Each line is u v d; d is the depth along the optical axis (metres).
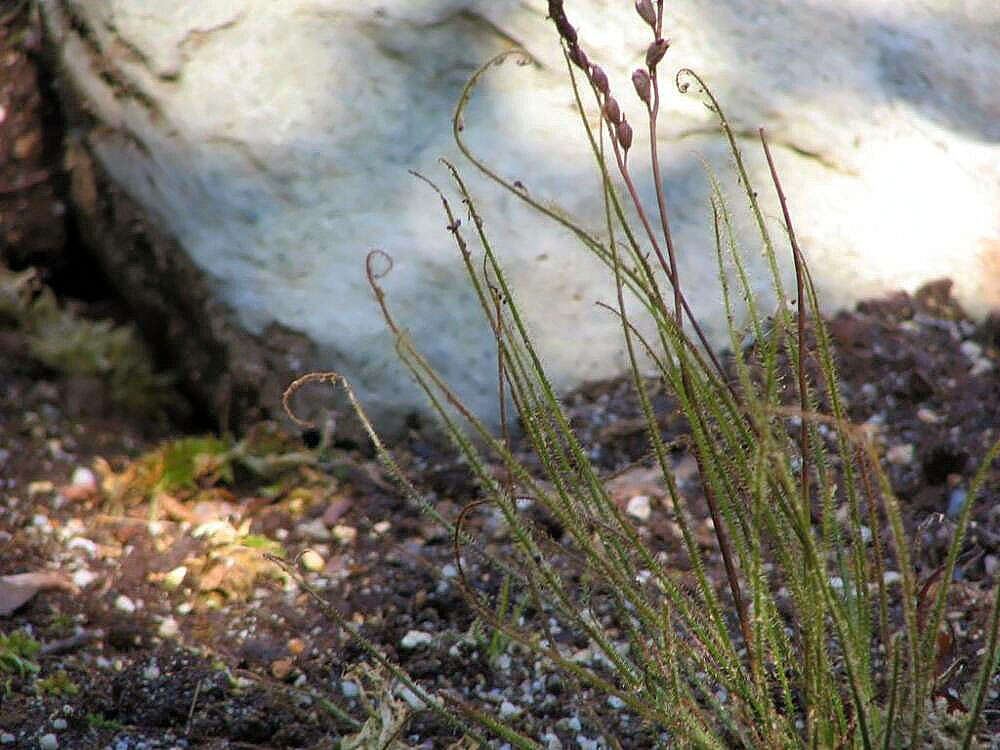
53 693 0.44
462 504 0.54
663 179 0.60
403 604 0.49
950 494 0.51
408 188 0.60
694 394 0.35
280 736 0.42
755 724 0.37
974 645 0.43
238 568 0.50
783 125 0.61
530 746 0.37
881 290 0.60
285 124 0.61
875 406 0.56
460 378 0.58
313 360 0.58
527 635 0.46
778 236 0.59
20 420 0.60
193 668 0.45
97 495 0.56
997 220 0.61
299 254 0.59
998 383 0.56
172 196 0.61
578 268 0.59
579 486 0.36
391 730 0.38
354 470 0.56
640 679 0.37
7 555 0.51
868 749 0.33
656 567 0.36
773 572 0.48
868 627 0.35
